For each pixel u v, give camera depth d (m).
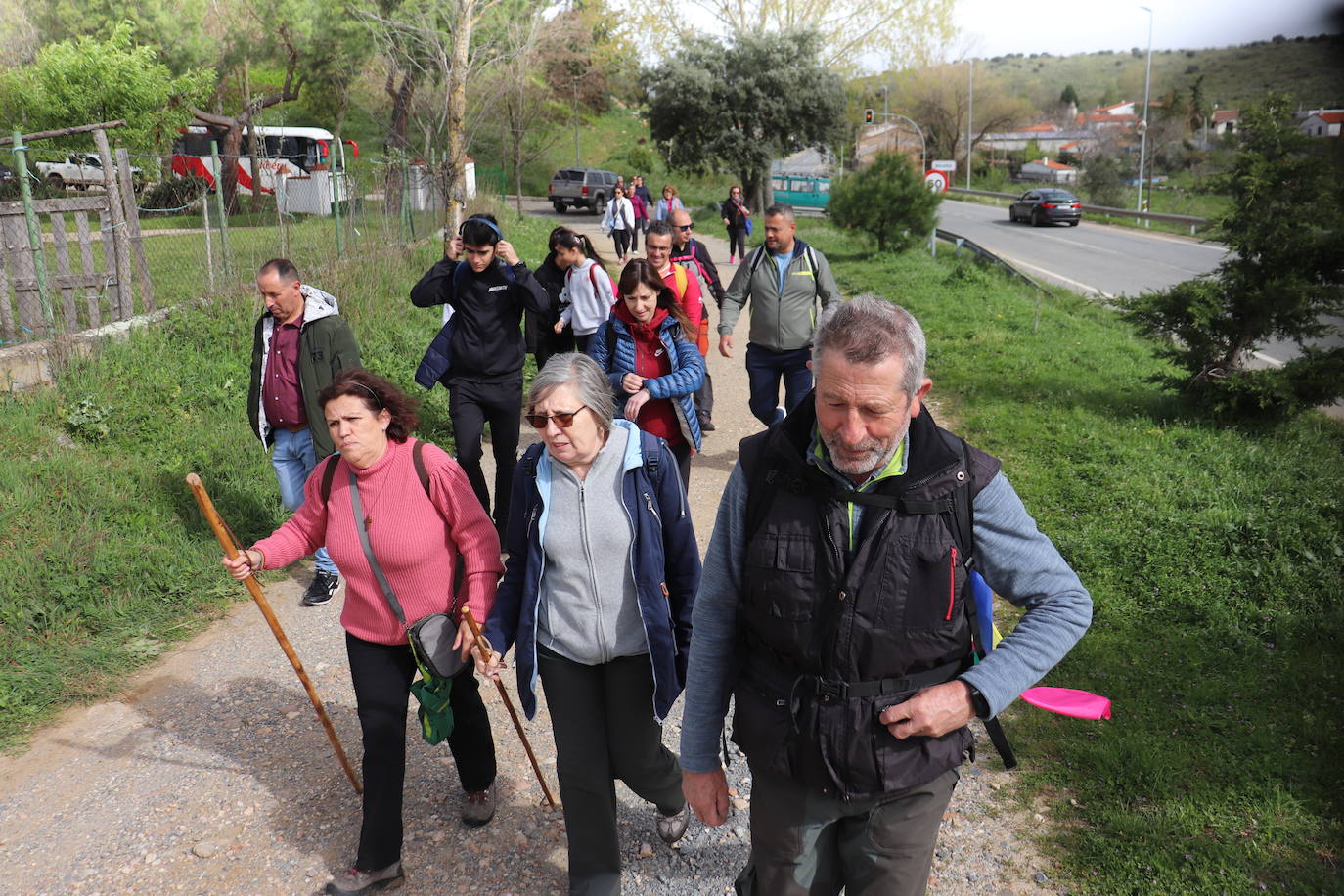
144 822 3.44
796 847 2.00
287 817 3.46
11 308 7.39
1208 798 3.31
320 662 4.60
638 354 4.61
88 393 6.84
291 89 31.47
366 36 23.19
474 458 5.47
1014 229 35.81
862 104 49.09
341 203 13.73
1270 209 7.64
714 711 2.09
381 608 2.97
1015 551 1.88
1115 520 5.77
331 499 3.00
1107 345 11.59
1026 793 3.44
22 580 4.89
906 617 1.84
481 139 29.53
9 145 8.48
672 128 35.47
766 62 34.44
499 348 5.39
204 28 24.45
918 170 21.47
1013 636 1.85
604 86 50.69
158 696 4.31
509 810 3.47
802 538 1.87
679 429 4.71
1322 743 3.59
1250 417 7.78
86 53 17.94
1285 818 3.19
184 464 6.36
